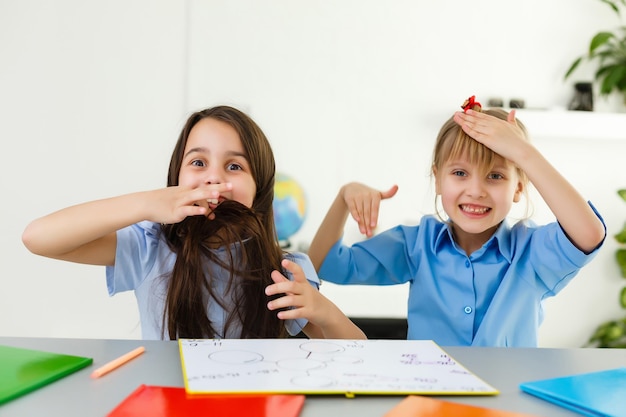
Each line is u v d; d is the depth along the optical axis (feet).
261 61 8.02
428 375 1.68
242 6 8.00
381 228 8.11
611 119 7.91
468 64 8.22
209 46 7.98
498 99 8.16
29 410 1.37
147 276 3.04
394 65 8.15
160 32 7.94
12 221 7.85
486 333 3.43
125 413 1.33
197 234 2.96
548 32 8.31
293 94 8.06
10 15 7.81
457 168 3.57
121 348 1.94
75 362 1.71
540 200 7.86
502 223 3.68
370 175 8.11
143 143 7.96
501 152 3.32
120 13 7.91
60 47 7.86
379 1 8.13
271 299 3.03
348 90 8.10
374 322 7.44
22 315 7.84
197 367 1.66
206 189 2.62
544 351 2.10
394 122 8.14
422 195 8.13
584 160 8.32
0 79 7.83
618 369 1.81
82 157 7.91
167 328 2.92
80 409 1.38
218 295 3.01
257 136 3.32
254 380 1.56
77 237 2.55
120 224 2.56
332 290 7.48
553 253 3.36
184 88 7.97
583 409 1.48
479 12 8.23
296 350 1.90
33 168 7.86
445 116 8.18
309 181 8.07
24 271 7.84
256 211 3.29
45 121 7.87
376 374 1.66
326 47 8.08
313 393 1.50
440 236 3.75
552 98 8.33
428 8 8.17
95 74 7.90
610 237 8.36
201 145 3.14
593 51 8.06
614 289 8.36
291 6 8.05
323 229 3.95
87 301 7.90
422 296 3.75
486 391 1.58
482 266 3.60
